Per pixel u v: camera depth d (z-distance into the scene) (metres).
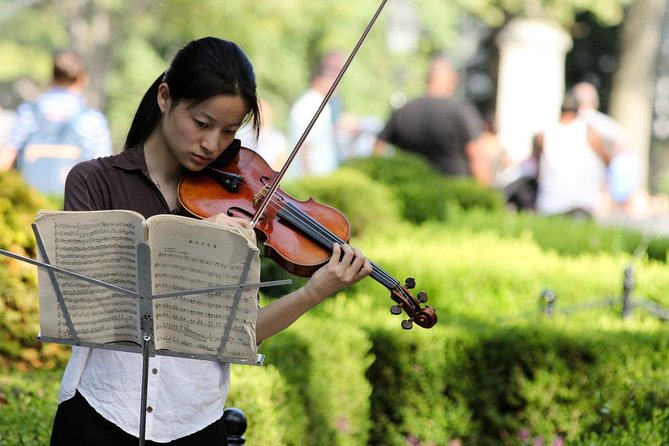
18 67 58.62
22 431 11.88
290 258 10.14
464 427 15.65
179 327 8.89
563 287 19.00
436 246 20.80
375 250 19.92
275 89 62.28
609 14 65.50
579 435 15.27
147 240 8.62
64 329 9.00
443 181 26.48
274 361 13.95
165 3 58.22
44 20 59.09
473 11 64.75
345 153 37.38
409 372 15.68
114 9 58.09
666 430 14.34
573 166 30.48
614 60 73.69
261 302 18.16
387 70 66.31
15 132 23.88
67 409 9.47
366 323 15.91
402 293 10.06
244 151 11.02
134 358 9.29
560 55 48.06
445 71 28.77
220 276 8.67
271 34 57.97
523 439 15.32
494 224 24.91
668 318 17.97
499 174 36.91
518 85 47.75
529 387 15.37
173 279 8.77
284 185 22.64
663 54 83.38
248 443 12.67
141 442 9.02
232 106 9.25
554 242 24.00
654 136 85.69
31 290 14.98
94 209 9.45
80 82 23.95
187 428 9.35
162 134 9.64
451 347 15.62
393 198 25.08
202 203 10.11
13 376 13.73
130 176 9.57
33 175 23.70
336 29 60.53
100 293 8.86
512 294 18.80
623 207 34.44
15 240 14.98
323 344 14.55
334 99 29.66
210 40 9.38
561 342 15.33
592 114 30.88
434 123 28.69
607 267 19.95
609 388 15.24
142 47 59.78
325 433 14.49
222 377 9.55
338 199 22.61
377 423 15.83
